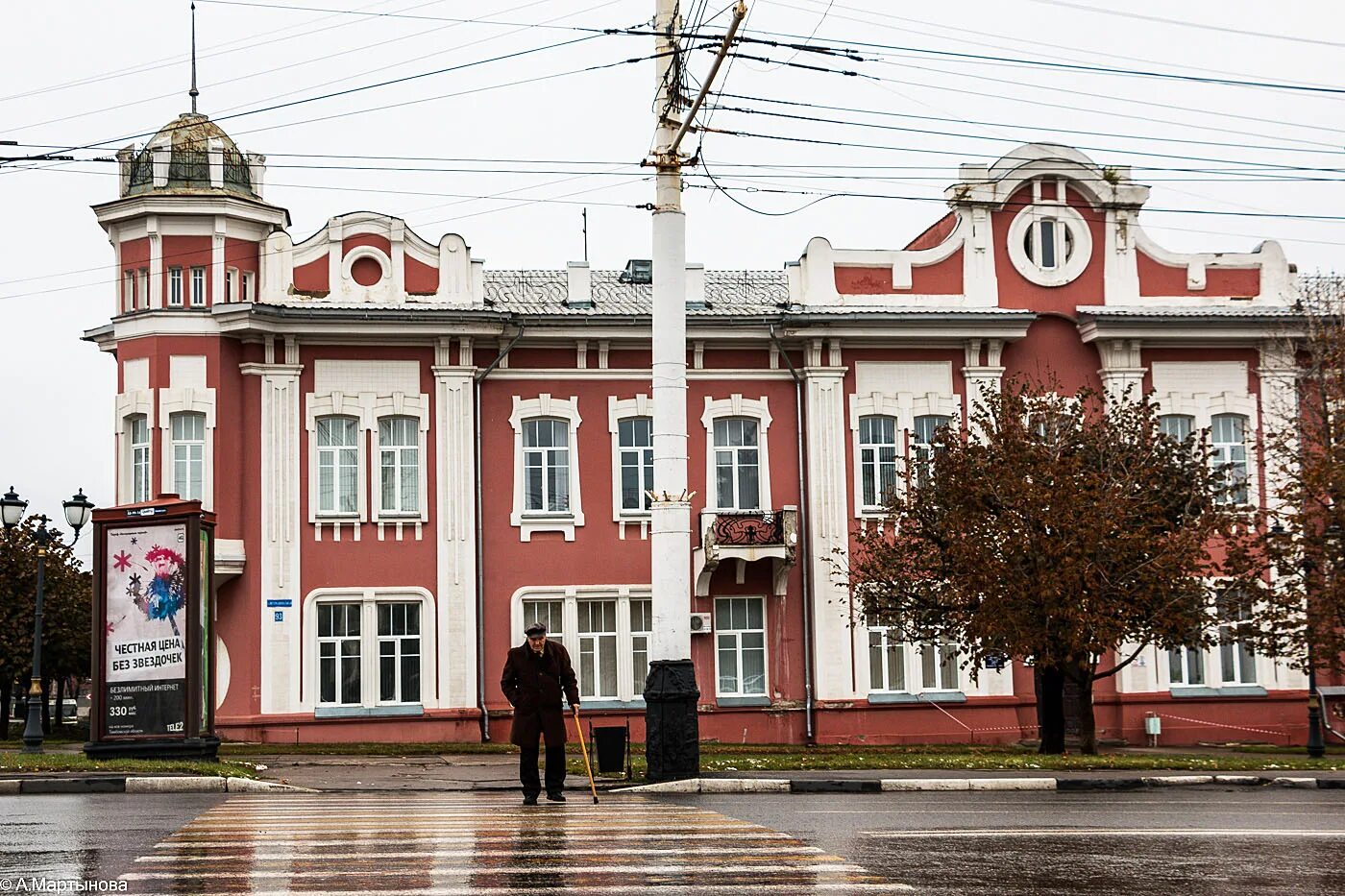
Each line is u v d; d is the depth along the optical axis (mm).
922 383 38219
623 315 36812
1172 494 31609
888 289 38156
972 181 38531
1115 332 38062
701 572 36562
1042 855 13188
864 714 36906
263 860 12477
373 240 36250
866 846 13602
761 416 37750
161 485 34812
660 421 22016
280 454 35438
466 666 35656
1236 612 32531
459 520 36031
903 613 30984
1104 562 28859
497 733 35750
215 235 35594
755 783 21172
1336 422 35938
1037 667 29641
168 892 10906
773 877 11695
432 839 13867
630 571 37062
